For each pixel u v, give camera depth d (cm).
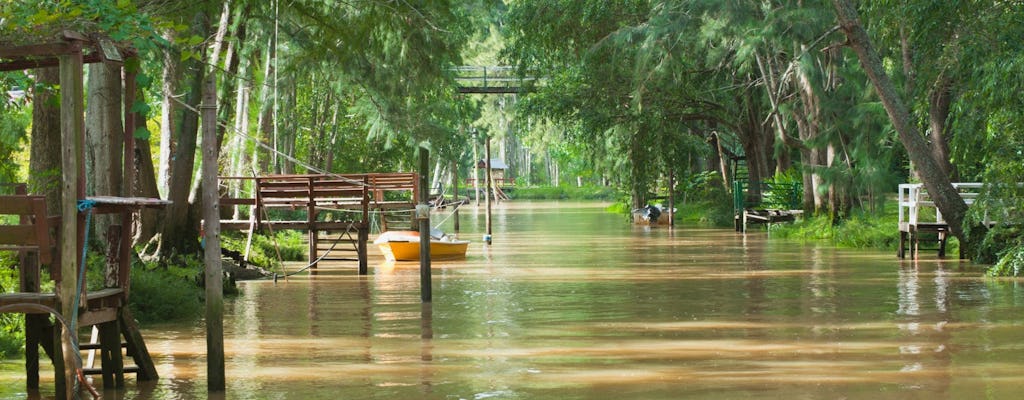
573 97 9000
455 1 5812
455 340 3089
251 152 7200
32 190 3838
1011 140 4588
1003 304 3772
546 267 5744
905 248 6444
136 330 2411
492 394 2322
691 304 3919
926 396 2259
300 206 5688
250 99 7812
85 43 2089
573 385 2409
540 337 3133
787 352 2830
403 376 2528
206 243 2300
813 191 8700
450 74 7856
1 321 2878
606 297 4184
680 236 8662
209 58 4988
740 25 7350
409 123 7069
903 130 5353
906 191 8150
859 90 7262
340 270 5731
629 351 2867
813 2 7056
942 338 3036
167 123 5497
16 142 4025
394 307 3938
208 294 2311
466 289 4588
